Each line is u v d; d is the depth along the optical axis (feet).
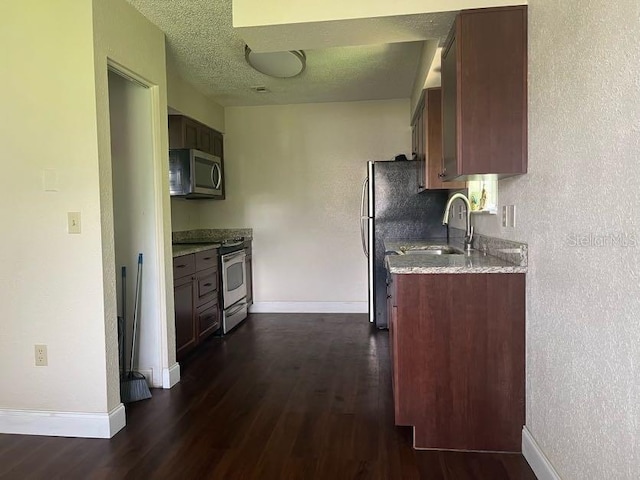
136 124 10.09
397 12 7.10
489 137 6.96
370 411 8.86
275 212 17.88
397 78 14.40
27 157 8.02
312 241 17.78
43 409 8.20
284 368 11.46
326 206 17.66
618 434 4.36
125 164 10.19
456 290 7.23
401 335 7.34
